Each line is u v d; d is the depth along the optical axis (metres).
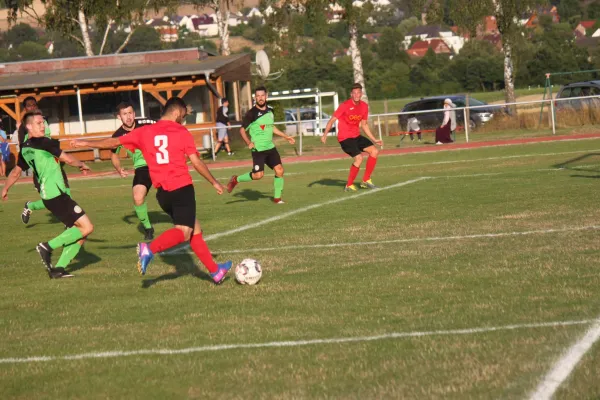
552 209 17.59
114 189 31.34
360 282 11.82
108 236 18.34
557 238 14.21
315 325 9.62
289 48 66.94
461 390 7.23
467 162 31.75
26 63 53.69
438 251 13.80
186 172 11.73
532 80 120.94
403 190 23.56
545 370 7.59
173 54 53.72
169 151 11.60
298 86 127.69
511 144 39.66
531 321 9.19
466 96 43.41
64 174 17.66
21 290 12.66
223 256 14.61
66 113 52.00
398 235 15.72
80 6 67.06
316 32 63.34
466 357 8.09
